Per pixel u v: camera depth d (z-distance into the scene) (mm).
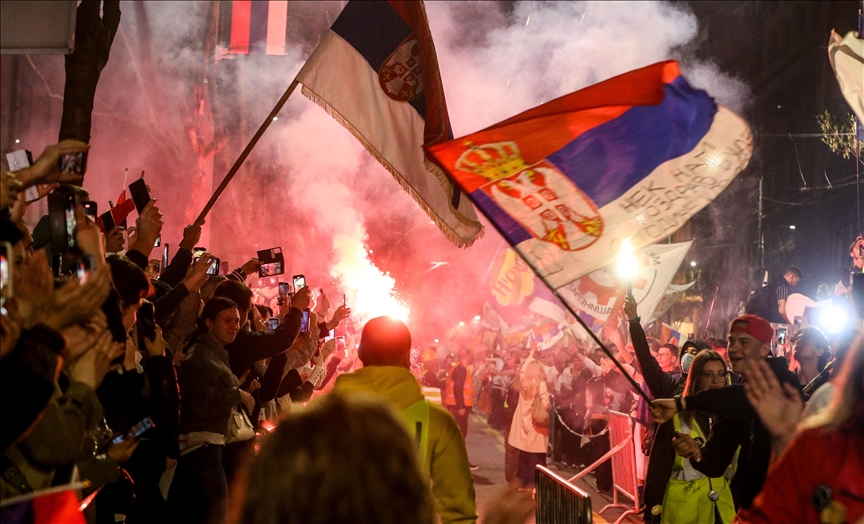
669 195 4953
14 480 3396
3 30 4383
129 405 4488
